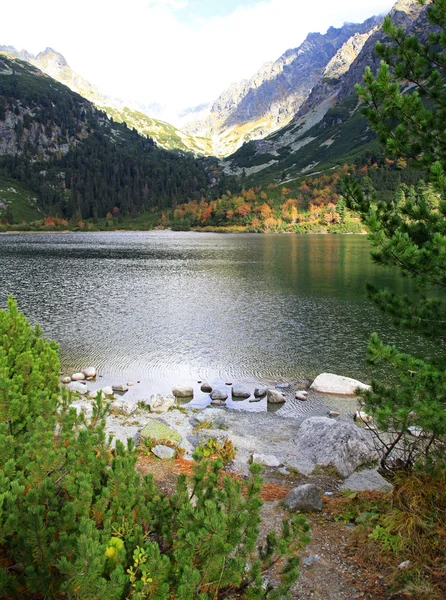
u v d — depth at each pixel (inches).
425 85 318.7
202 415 623.8
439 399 277.9
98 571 153.9
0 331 368.8
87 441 227.0
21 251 3905.0
